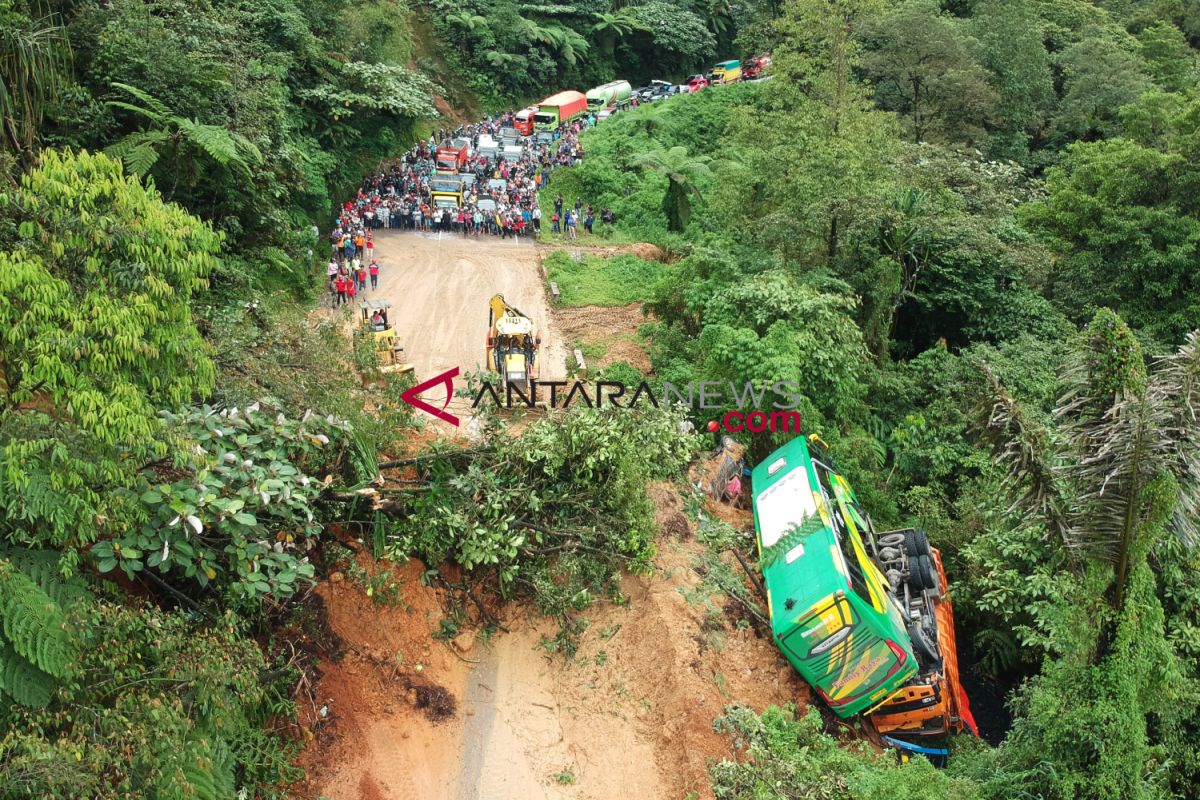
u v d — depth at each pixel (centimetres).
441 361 2475
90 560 1061
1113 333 1058
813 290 2183
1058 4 6556
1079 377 1095
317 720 1229
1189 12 6925
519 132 5134
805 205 2534
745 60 6775
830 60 3481
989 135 5047
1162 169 3038
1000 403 1183
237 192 2530
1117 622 1100
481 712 1338
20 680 892
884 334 2566
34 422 948
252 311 1719
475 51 5991
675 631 1392
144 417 1015
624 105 5962
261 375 1452
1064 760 1147
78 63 2320
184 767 934
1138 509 1046
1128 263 2980
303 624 1291
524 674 1405
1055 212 3250
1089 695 1119
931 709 1368
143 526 1072
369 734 1257
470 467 1492
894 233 2639
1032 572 1617
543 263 3347
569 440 1551
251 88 2681
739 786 1170
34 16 2209
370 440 1502
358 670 1307
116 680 954
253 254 2584
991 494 1716
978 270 2839
